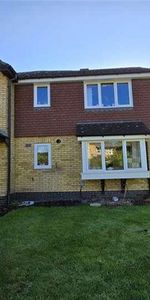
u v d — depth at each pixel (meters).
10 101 13.22
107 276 4.43
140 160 12.97
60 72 14.51
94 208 10.48
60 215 9.27
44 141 13.85
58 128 13.91
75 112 14.02
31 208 10.90
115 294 3.86
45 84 14.27
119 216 8.91
